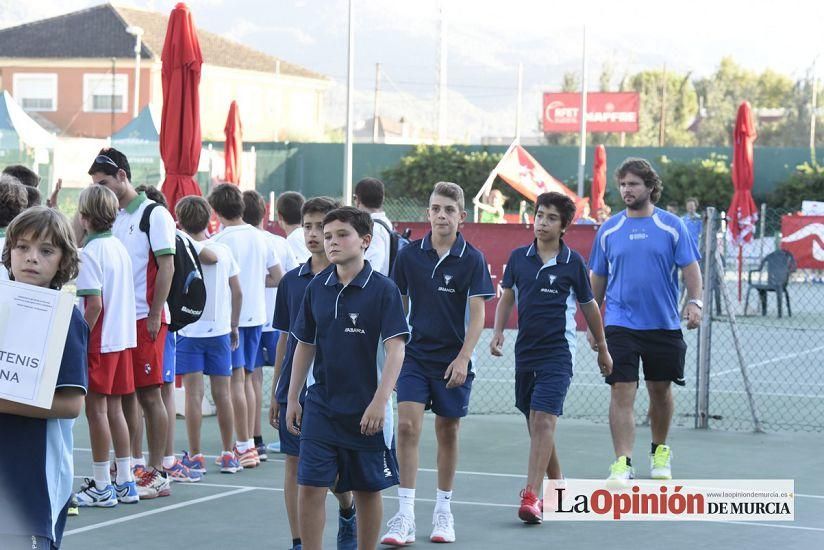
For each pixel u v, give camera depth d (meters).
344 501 6.32
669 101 97.69
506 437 10.26
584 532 7.04
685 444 10.02
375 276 5.82
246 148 45.88
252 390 9.06
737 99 110.31
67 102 58.44
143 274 7.66
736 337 10.83
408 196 44.97
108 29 59.53
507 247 12.49
